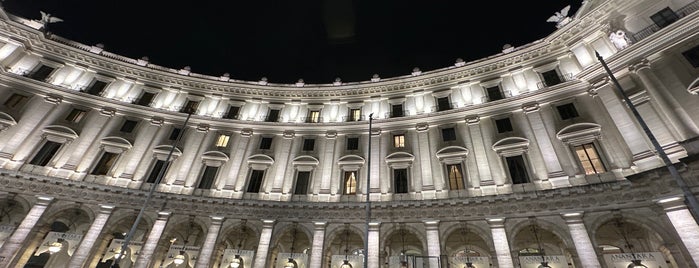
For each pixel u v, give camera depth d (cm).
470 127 2833
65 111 3023
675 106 2031
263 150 3194
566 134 2405
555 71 2789
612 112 2283
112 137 2952
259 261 2464
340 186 2847
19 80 2959
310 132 3278
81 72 3291
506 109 2797
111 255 2419
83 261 2338
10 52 3038
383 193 2709
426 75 3241
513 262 2075
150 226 2586
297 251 3023
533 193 2198
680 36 2164
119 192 2650
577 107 2523
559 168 2327
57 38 3291
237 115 3481
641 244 2255
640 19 2441
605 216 1995
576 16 2694
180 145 3131
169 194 2697
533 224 2158
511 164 2531
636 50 2280
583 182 2211
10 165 2597
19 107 2895
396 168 2836
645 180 1883
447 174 2669
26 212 2422
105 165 2878
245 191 2912
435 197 2561
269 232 2584
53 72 3181
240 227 2662
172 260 2444
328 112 3441
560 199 2136
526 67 2930
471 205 2339
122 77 3403
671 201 1792
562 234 2064
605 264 1891
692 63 2094
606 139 2281
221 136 3288
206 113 3447
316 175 2964
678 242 1730
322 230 2556
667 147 1969
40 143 2789
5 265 2191
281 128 3325
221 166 3042
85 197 2584
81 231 2811
